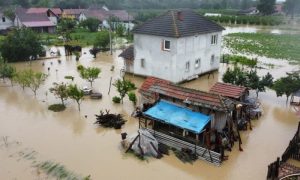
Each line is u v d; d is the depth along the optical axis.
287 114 25.91
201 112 20.61
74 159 19.02
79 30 76.56
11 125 23.64
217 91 24.12
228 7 162.38
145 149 19.39
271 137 21.88
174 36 30.94
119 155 19.45
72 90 25.77
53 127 23.31
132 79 35.47
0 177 17.30
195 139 20.52
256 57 46.19
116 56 48.09
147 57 34.38
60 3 119.62
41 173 17.70
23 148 20.30
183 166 18.36
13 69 35.22
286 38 66.44
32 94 30.50
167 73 33.09
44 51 47.25
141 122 23.77
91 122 24.14
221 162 18.58
